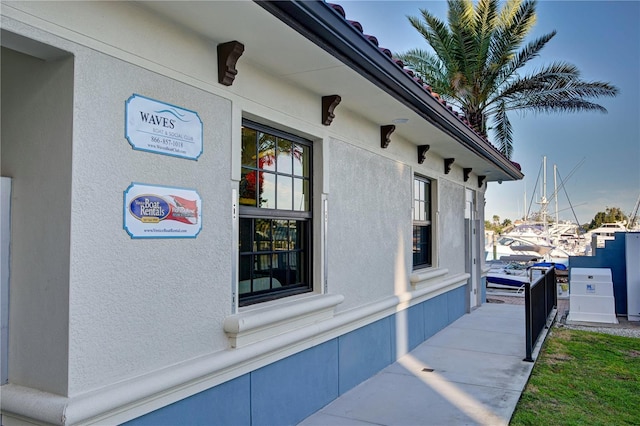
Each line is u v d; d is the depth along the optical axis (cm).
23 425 266
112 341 284
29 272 276
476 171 1123
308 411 472
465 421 466
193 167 343
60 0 257
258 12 314
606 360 742
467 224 1100
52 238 268
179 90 332
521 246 2708
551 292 1091
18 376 278
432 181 896
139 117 302
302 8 307
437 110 580
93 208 273
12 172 284
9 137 285
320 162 506
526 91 1736
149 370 307
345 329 543
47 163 271
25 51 260
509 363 673
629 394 581
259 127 435
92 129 273
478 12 1641
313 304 461
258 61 399
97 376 274
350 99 516
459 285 1033
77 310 263
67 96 265
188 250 338
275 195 457
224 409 365
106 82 281
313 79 446
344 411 488
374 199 629
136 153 300
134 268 298
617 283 1225
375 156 634
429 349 749
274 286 459
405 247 729
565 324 1075
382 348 639
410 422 461
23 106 280
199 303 347
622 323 1094
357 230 582
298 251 496
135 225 298
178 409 325
